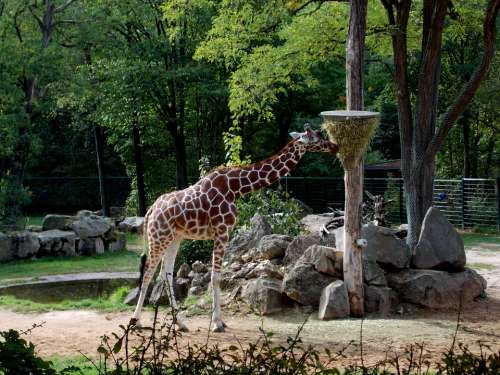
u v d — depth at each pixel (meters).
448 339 8.81
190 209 9.74
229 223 9.84
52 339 9.04
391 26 13.34
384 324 9.77
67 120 39.81
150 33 27.75
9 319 11.00
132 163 33.03
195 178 32.50
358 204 10.43
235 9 17.45
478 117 28.69
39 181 39.88
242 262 12.12
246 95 17.33
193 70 25.00
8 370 4.32
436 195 27.06
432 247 11.41
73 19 28.00
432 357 7.69
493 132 28.94
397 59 13.52
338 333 9.13
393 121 37.75
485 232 24.77
